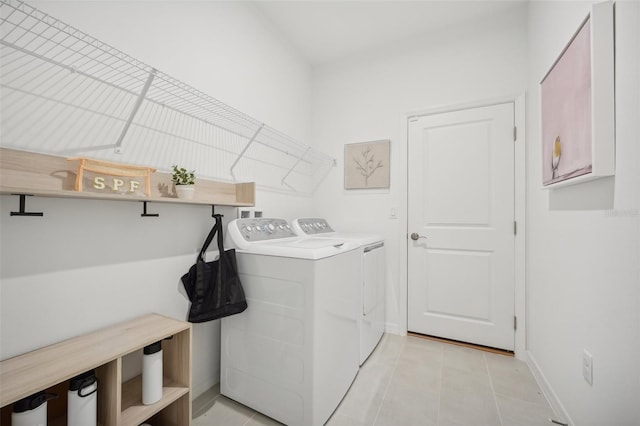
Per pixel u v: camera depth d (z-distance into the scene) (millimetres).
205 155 1690
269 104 2266
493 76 2215
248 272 1557
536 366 1816
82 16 1120
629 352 888
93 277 1159
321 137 2898
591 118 1023
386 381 1782
